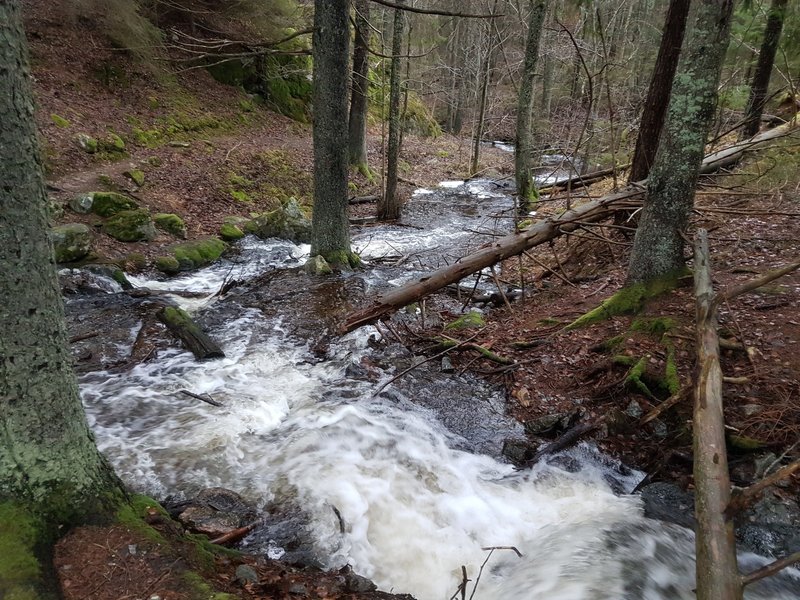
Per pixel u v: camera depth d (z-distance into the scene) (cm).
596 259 873
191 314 764
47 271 233
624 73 2102
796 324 509
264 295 848
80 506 253
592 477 438
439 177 2297
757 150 1061
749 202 888
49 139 1121
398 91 1433
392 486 421
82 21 1443
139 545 251
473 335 659
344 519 379
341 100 882
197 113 1598
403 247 1220
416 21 2797
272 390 563
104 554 241
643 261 597
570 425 481
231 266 1030
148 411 507
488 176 2345
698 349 411
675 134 541
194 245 1042
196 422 491
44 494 242
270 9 1847
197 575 248
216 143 1544
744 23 1257
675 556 352
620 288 672
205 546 296
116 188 1114
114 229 976
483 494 423
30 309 226
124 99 1422
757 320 526
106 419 487
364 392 560
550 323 655
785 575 339
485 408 528
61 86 1287
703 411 350
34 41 1320
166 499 384
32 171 219
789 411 422
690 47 504
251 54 872
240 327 729
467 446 479
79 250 863
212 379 582
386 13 2525
